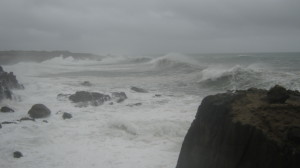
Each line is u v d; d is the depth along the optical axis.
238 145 5.95
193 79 25.31
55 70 40.16
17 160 9.17
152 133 11.61
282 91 6.68
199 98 17.91
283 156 5.05
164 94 19.73
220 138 6.46
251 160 5.65
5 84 18.53
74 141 10.91
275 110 6.18
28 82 24.86
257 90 7.92
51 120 13.76
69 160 9.18
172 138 11.05
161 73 31.59
